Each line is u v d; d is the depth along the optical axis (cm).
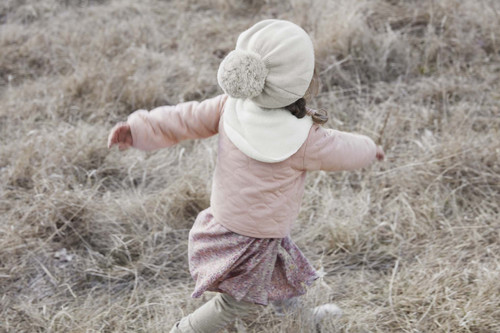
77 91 504
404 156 430
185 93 507
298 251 276
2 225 377
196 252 270
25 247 363
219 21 618
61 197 390
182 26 612
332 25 546
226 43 577
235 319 309
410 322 311
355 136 265
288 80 234
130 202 396
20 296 338
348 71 520
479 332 299
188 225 386
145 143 265
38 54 566
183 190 399
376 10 591
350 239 365
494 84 496
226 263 257
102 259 361
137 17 620
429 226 374
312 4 603
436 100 485
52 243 368
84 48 568
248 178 251
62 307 324
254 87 231
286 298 282
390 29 555
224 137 260
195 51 568
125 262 363
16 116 479
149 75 518
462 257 348
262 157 244
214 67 546
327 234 372
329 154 252
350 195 405
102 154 438
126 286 347
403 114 469
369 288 336
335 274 350
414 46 548
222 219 259
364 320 310
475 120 455
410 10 592
